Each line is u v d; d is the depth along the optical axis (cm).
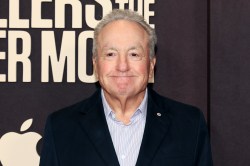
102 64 155
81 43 202
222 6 197
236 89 197
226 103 197
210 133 198
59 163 158
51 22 201
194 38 204
